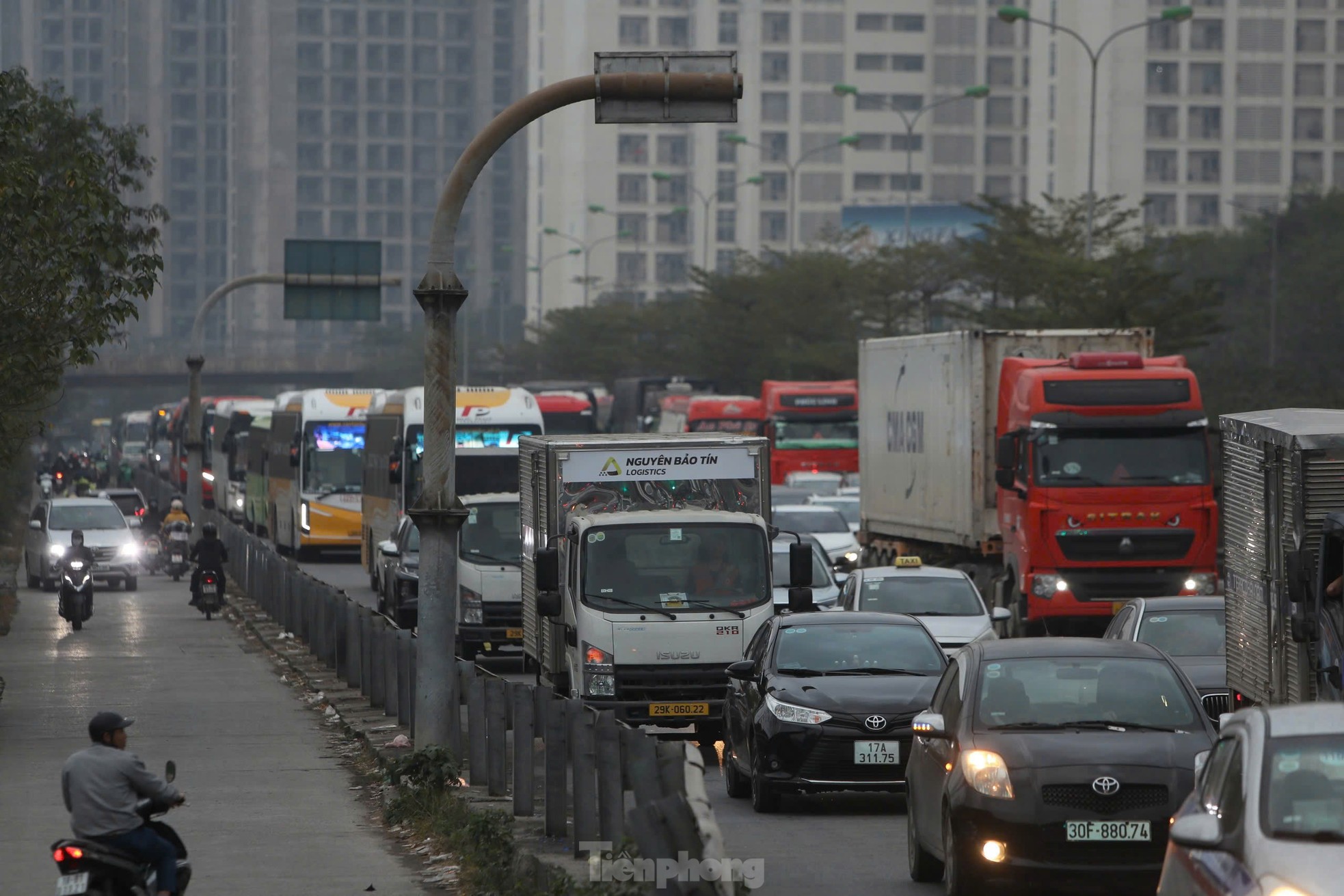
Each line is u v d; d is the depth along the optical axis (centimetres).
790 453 16762
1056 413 8475
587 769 3688
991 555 9919
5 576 13888
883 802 4953
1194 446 8525
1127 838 3231
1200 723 3516
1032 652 3684
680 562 5788
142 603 12106
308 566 15138
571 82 4647
